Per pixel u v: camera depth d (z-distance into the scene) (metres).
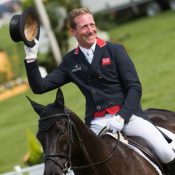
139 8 66.31
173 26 54.28
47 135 11.00
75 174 11.95
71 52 12.66
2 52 53.53
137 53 47.38
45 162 10.88
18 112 41.53
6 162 30.27
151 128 12.88
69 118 11.29
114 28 62.03
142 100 32.84
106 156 12.05
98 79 12.45
